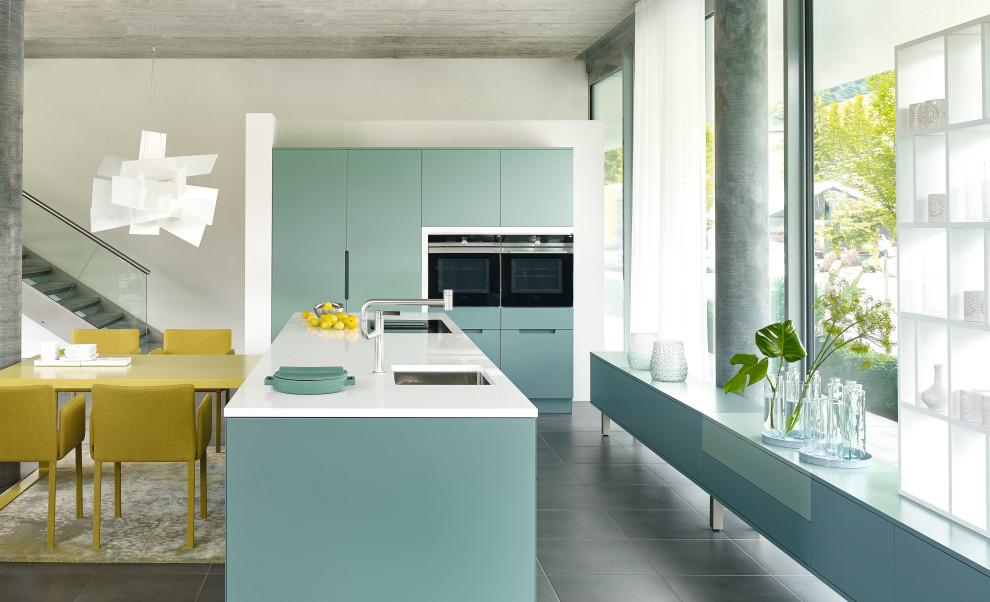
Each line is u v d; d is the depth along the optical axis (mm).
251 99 9078
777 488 3168
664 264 5926
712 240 6066
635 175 6812
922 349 2594
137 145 9047
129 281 8109
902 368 2643
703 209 5496
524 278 7160
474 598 2764
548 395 7191
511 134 7500
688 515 4355
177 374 4344
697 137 5547
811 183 4707
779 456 3150
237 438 2686
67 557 3656
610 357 5805
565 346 7215
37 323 7871
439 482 2740
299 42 8289
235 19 7465
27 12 7242
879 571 2490
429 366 3652
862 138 4203
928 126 2574
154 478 4973
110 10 7184
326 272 7047
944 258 2664
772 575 3525
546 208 7148
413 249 7082
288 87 9086
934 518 2402
